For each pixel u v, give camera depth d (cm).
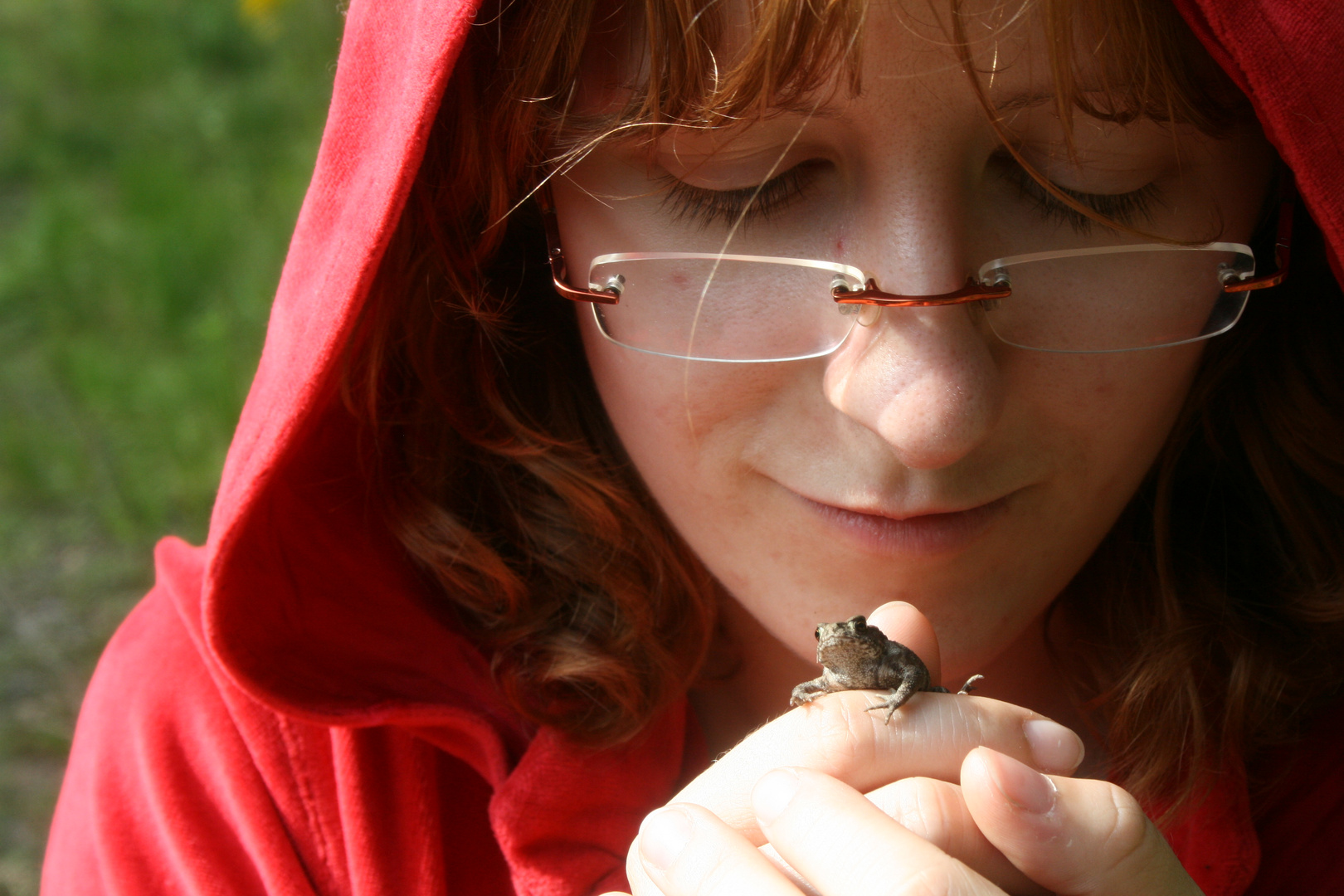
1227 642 56
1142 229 51
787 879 50
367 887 56
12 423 143
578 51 51
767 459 52
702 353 52
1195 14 49
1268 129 50
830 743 51
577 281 54
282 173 185
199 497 132
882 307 50
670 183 51
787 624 54
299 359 53
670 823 51
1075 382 51
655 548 57
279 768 57
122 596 123
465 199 54
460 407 57
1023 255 50
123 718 58
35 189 200
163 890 57
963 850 51
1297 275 55
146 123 215
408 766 57
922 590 52
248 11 192
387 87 52
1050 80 49
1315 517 57
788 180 51
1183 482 58
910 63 49
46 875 59
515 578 57
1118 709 56
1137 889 50
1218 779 55
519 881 55
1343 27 49
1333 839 56
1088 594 58
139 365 150
